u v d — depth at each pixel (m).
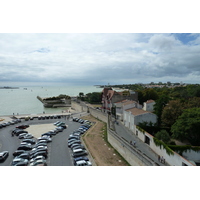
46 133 54.09
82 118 82.12
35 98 195.50
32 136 53.19
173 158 31.56
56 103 137.12
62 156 39.19
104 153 41.16
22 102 157.88
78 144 43.88
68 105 135.12
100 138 52.12
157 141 37.91
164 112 51.12
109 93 84.31
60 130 59.91
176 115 48.72
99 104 123.44
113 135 45.56
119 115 69.38
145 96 97.75
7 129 62.28
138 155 31.72
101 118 76.44
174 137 43.28
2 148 44.69
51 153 40.81
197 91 101.06
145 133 44.47
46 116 81.38
